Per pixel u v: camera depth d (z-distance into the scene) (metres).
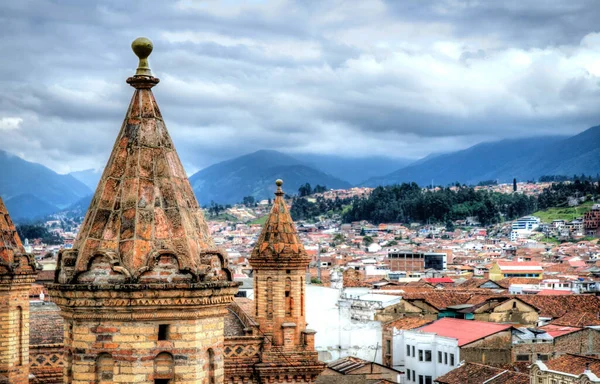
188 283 28.50
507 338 132.88
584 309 169.25
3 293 48.50
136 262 28.47
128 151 29.61
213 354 29.44
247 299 83.88
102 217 29.02
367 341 137.38
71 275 28.50
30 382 54.41
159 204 29.14
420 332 138.75
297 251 72.94
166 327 28.73
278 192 75.06
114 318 28.34
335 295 135.62
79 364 28.47
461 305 166.25
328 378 113.00
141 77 30.16
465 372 118.81
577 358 108.56
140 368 28.38
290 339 72.06
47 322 66.69
